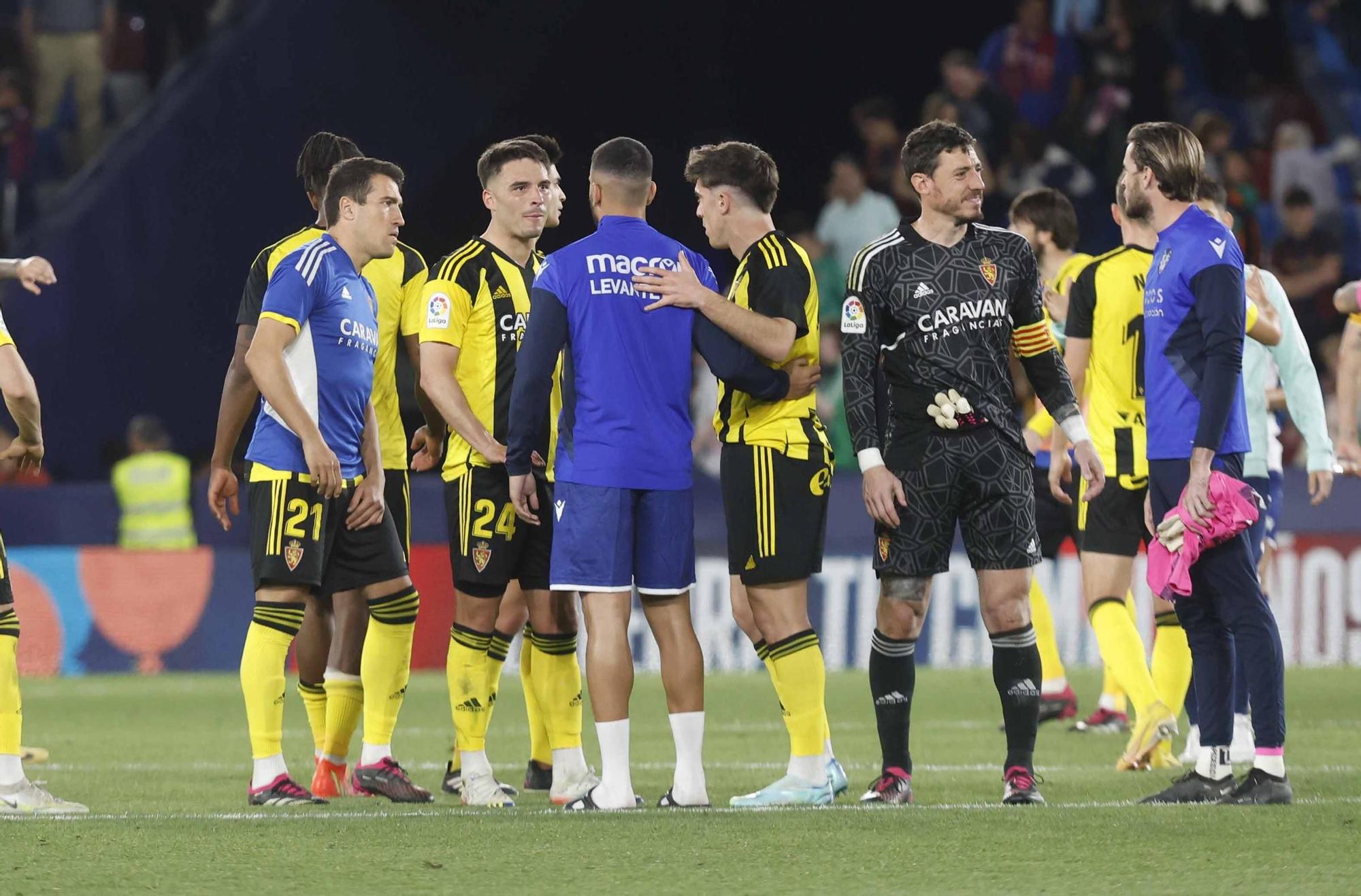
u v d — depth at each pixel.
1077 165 59.25
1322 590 44.28
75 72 61.72
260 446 20.56
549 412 21.77
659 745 28.98
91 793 22.45
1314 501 25.17
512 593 23.23
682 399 19.55
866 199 55.09
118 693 39.31
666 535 19.44
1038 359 20.64
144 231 54.41
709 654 44.09
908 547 20.00
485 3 57.88
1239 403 20.11
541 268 20.72
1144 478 25.00
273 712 20.59
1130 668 24.62
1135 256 25.33
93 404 54.22
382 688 21.77
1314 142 64.12
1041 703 32.25
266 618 20.61
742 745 28.81
